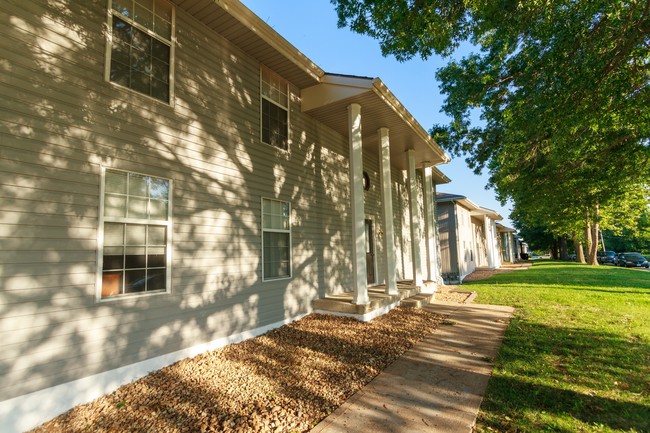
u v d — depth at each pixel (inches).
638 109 247.0
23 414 123.4
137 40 177.6
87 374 143.1
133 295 163.3
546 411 128.7
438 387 155.5
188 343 187.3
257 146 249.3
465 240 816.3
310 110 299.9
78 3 154.1
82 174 148.5
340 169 356.2
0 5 130.0
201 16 207.9
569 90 221.0
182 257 187.8
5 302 122.7
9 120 128.9
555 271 739.4
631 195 737.0
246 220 233.8
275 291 254.2
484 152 512.7
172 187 185.9
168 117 187.6
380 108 299.6
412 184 410.3
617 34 202.5
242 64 241.9
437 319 288.5
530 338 223.3
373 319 280.8
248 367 177.8
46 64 141.0
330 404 140.9
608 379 155.7
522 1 207.0
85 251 146.6
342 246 350.3
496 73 387.9
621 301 337.7
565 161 368.8
